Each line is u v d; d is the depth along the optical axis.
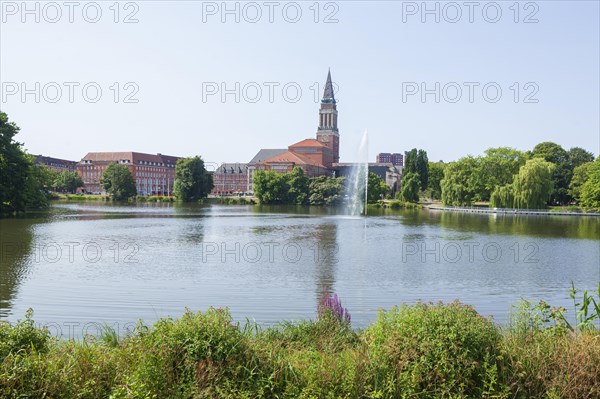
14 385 6.61
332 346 10.32
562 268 30.19
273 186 144.25
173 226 59.50
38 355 7.20
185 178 152.12
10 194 66.62
